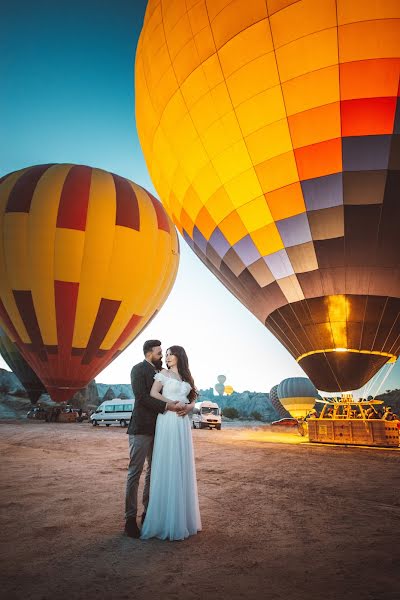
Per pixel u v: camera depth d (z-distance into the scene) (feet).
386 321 32.91
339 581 7.66
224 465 23.66
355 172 31.04
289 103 31.58
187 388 11.48
